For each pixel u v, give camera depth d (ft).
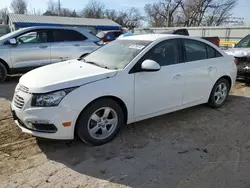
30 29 24.30
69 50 25.98
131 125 13.48
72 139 10.96
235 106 17.11
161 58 12.79
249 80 23.95
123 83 11.19
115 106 11.19
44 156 10.25
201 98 15.10
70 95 9.93
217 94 16.30
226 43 58.59
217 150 11.03
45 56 24.89
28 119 9.99
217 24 153.28
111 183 8.66
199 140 11.96
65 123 9.96
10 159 9.98
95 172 9.25
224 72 16.08
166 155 10.53
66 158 10.14
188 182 8.77
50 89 9.81
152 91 12.28
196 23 145.48
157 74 12.34
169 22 140.26
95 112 10.69
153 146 11.27
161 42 12.97
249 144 11.64
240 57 22.77
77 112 10.09
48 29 25.13
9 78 26.11
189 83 13.96
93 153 10.55
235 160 10.22
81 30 27.30
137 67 11.70
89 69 11.62
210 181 8.84
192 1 141.28
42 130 10.05
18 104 10.46
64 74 10.99
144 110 12.28
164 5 147.84
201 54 14.85
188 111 15.89
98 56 13.76
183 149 11.05
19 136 11.93
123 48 13.34
